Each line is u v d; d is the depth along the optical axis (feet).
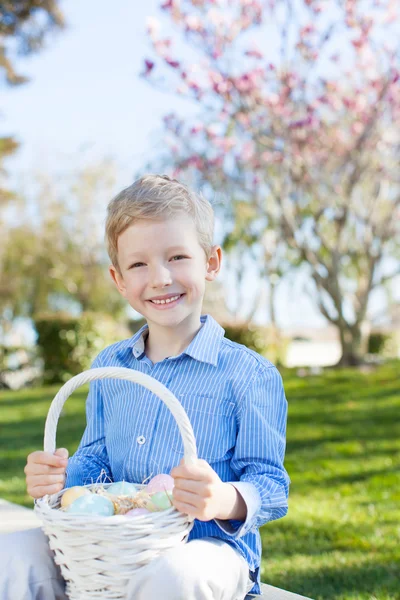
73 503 5.29
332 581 8.80
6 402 29.30
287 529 11.10
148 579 4.84
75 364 37.09
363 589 8.47
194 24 26.04
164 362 6.40
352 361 34.24
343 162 31.55
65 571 5.14
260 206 33.04
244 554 5.82
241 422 6.04
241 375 6.19
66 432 20.95
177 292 6.12
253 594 6.50
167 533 4.99
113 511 5.32
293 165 29.73
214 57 26.73
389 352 48.06
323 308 34.81
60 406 5.80
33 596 5.44
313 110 29.14
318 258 33.53
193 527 5.83
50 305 66.74
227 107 27.55
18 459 17.62
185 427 5.09
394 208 33.76
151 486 5.54
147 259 6.10
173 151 31.89
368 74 29.68
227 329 38.11
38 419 24.08
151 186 6.26
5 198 47.85
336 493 13.34
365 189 36.52
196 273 6.20
